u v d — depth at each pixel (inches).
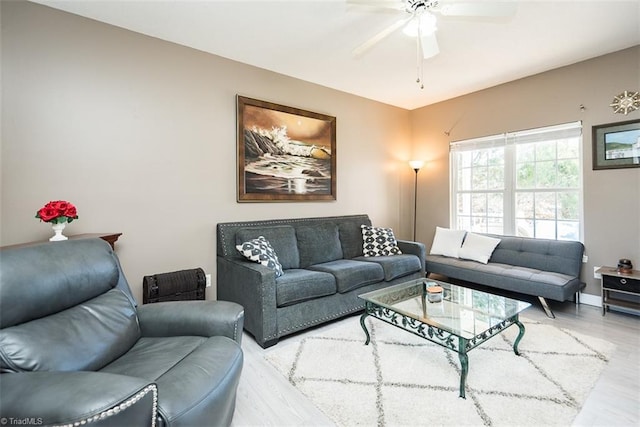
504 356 87.2
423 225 194.5
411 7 81.0
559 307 128.1
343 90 163.8
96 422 34.2
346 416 64.2
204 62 120.3
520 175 153.6
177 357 56.6
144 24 101.5
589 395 69.6
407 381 76.1
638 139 118.3
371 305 95.1
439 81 152.3
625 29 105.6
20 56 87.9
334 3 90.4
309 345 96.4
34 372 41.7
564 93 136.3
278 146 140.3
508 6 75.9
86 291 60.0
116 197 102.7
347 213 169.2
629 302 117.8
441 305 90.7
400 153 194.2
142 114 107.3
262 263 106.5
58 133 93.2
